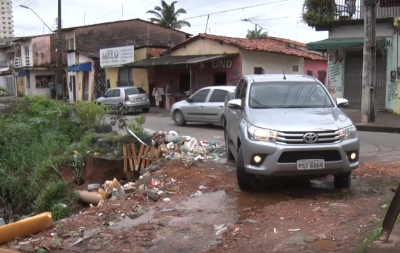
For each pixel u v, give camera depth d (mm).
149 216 6070
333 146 6305
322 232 5043
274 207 6066
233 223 5602
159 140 10984
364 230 5039
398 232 4281
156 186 7523
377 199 6387
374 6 15383
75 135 11953
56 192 8422
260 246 4793
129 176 9281
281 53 26406
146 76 30203
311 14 20922
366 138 13055
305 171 6324
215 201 6594
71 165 9672
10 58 59969
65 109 12695
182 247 4918
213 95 16031
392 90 19156
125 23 39656
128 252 4848
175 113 17344
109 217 6105
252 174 6820
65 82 44125
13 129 11016
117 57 31500
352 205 6074
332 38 20891
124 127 11281
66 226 5816
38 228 5746
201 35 26078
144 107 25156
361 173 8055
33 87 47344
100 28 39281
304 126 6398
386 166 8602
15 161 10156
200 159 9422
